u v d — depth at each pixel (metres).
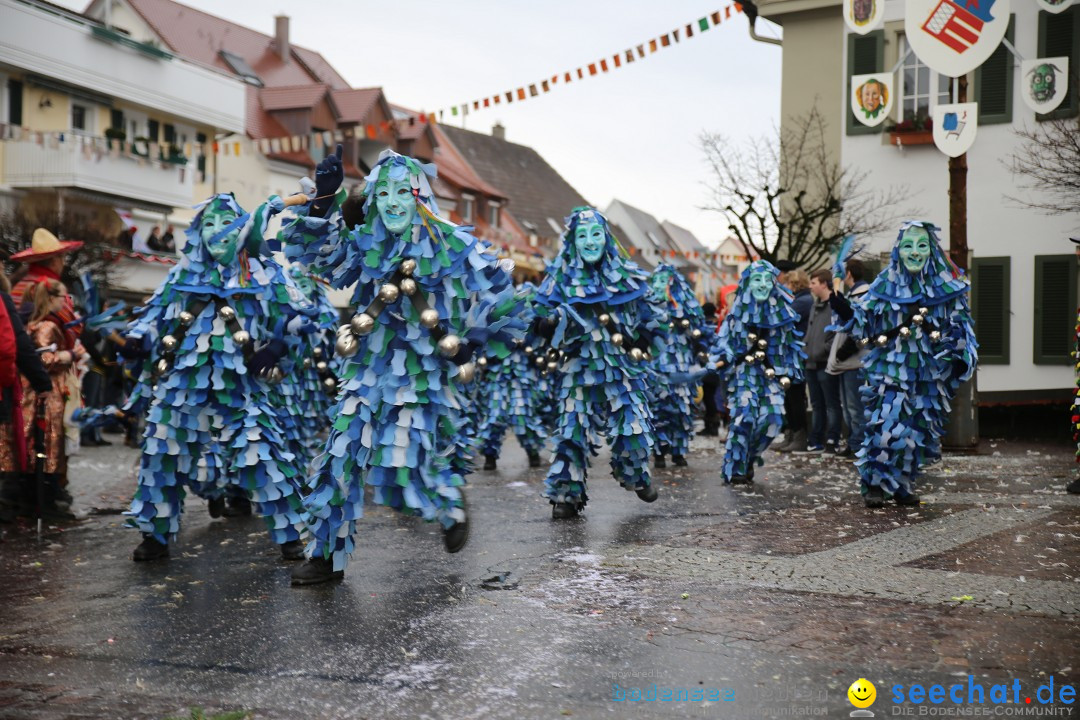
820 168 20.91
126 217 31.19
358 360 6.09
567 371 8.47
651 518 8.34
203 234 7.14
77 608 5.94
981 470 10.92
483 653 4.84
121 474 12.64
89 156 28.33
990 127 19.19
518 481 11.25
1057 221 18.75
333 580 6.38
